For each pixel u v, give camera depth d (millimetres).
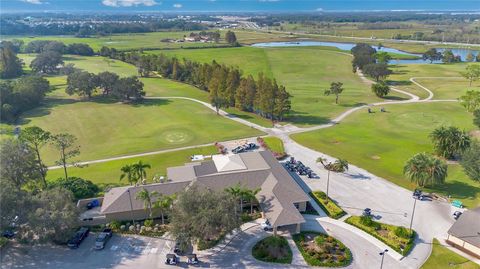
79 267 58031
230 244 63406
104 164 99188
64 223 59750
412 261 58688
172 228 58906
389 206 75250
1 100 142625
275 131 124562
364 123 132875
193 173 80312
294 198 71625
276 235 63812
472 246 59812
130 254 61281
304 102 166125
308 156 101875
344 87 199875
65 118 144125
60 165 98188
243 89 147250
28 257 60406
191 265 58156
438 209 74000
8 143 75812
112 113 150375
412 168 81188
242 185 75938
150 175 90562
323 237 63812
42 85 166250
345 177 88438
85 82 170500
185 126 130250
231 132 123312
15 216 58938
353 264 58094
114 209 69562
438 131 98750
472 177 81562
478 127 120875
